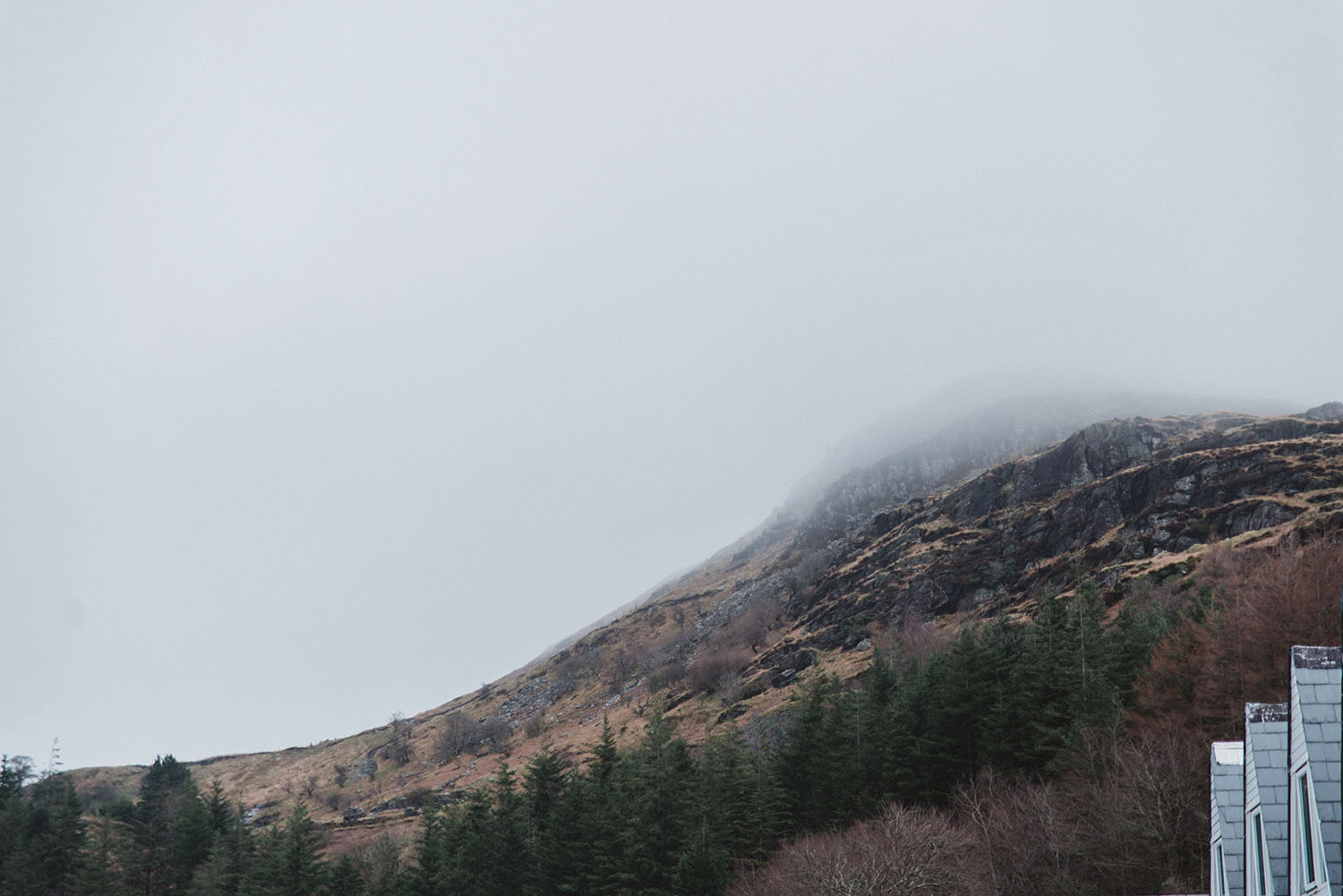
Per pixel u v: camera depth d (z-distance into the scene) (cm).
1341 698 2964
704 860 8231
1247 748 3456
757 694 18312
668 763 10019
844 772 9156
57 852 12588
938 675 10044
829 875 6525
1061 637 9238
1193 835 6056
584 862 9238
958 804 8088
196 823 12600
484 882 9700
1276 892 3138
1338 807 2822
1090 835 6525
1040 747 8150
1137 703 8019
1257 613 7644
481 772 19825
